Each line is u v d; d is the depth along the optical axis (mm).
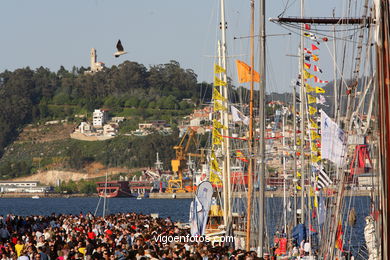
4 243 107188
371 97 62781
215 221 151500
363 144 71375
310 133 137875
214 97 144375
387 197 52594
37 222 147375
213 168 142250
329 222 82375
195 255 69375
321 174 118500
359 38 65875
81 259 79125
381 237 53844
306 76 138000
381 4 54406
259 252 86938
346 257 100062
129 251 75625
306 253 109625
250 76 133000
